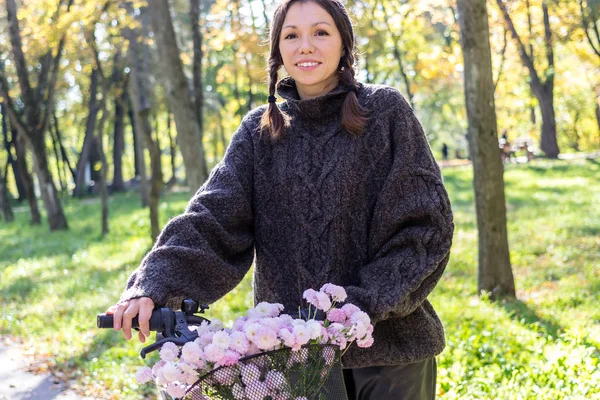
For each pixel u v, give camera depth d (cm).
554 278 977
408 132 240
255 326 185
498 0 1914
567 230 1330
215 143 3431
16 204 4094
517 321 705
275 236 247
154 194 1349
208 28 1848
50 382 638
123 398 570
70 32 1683
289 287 244
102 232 1811
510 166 2978
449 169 3136
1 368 692
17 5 1883
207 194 243
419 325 245
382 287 224
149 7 994
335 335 198
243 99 2803
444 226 230
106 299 979
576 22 1950
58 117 3797
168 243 232
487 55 811
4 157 3975
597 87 2930
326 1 246
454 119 4788
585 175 2444
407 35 1891
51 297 1024
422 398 250
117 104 3322
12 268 1366
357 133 240
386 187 236
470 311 737
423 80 1978
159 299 218
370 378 246
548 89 3159
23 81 1984
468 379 516
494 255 841
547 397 459
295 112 250
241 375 184
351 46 249
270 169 249
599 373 491
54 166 5916
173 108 995
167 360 191
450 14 1819
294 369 188
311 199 241
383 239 237
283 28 248
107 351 694
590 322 704
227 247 240
